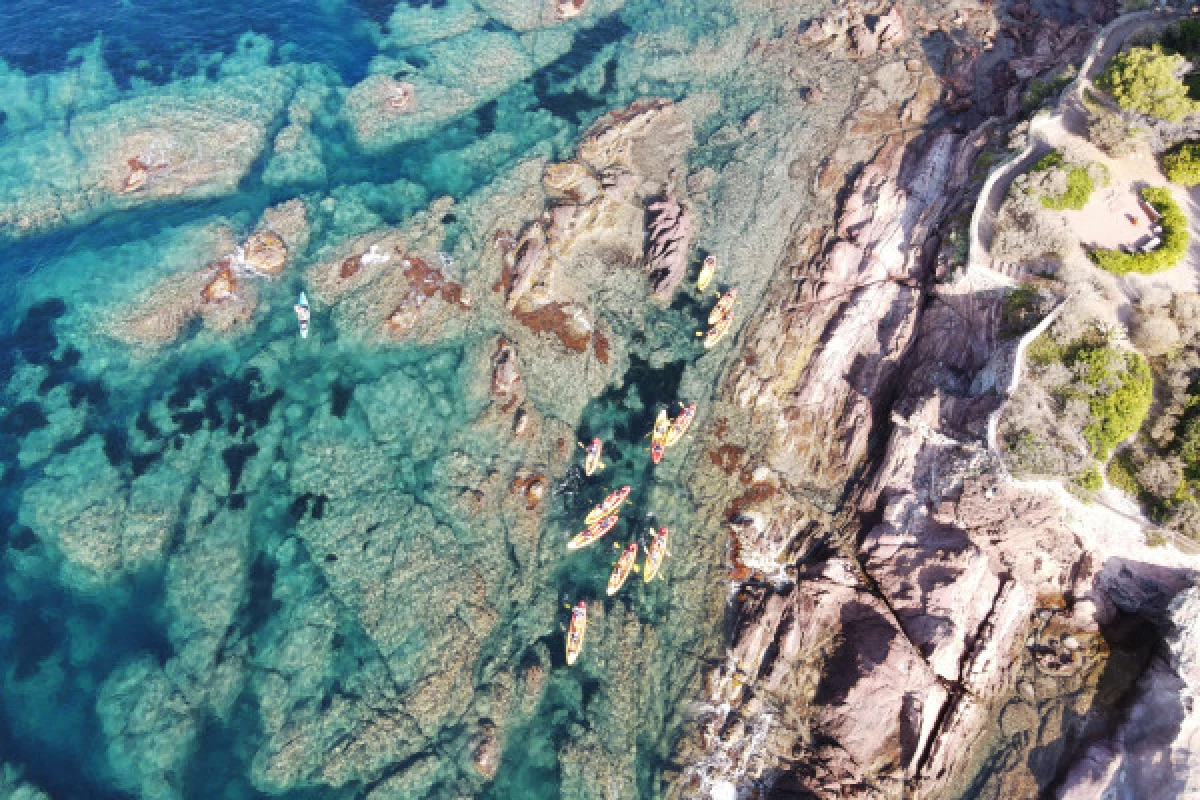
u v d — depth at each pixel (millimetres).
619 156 65625
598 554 50531
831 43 69750
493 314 57594
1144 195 48469
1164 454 42406
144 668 44281
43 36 71312
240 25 74250
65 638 45438
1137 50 51656
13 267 58219
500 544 50031
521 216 61625
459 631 46656
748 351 56031
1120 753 40344
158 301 56312
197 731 43250
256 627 46281
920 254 53344
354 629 46375
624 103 69812
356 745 42938
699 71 71188
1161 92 49938
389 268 58594
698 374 56000
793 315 56219
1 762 41219
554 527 51188
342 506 50188
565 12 76812
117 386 53438
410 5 77625
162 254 58312
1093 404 42938
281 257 58781
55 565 47281
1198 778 37531
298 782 42188
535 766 44250
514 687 45969
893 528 46656
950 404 47156
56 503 48625
